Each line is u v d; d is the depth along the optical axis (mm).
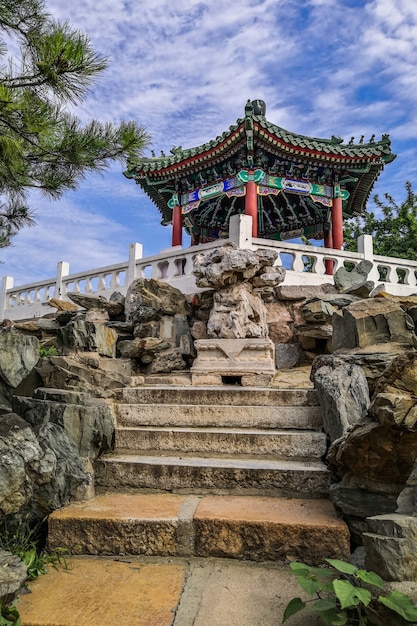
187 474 4145
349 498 3305
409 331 6039
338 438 4023
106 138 5223
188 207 15875
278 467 4098
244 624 2529
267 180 14688
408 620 2080
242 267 7465
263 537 3236
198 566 3191
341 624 2338
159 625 2500
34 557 3178
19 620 2455
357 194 16578
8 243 7754
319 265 10508
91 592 2840
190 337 8484
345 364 5102
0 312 14203
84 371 5812
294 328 8984
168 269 10547
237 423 5148
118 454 4691
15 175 5516
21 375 4898
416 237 19047
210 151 13914
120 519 3381
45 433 3898
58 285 12625
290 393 5508
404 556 2408
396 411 2963
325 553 3148
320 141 15422
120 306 9578
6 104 4496
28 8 4406
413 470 2926
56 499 3629
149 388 5801
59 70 4426
